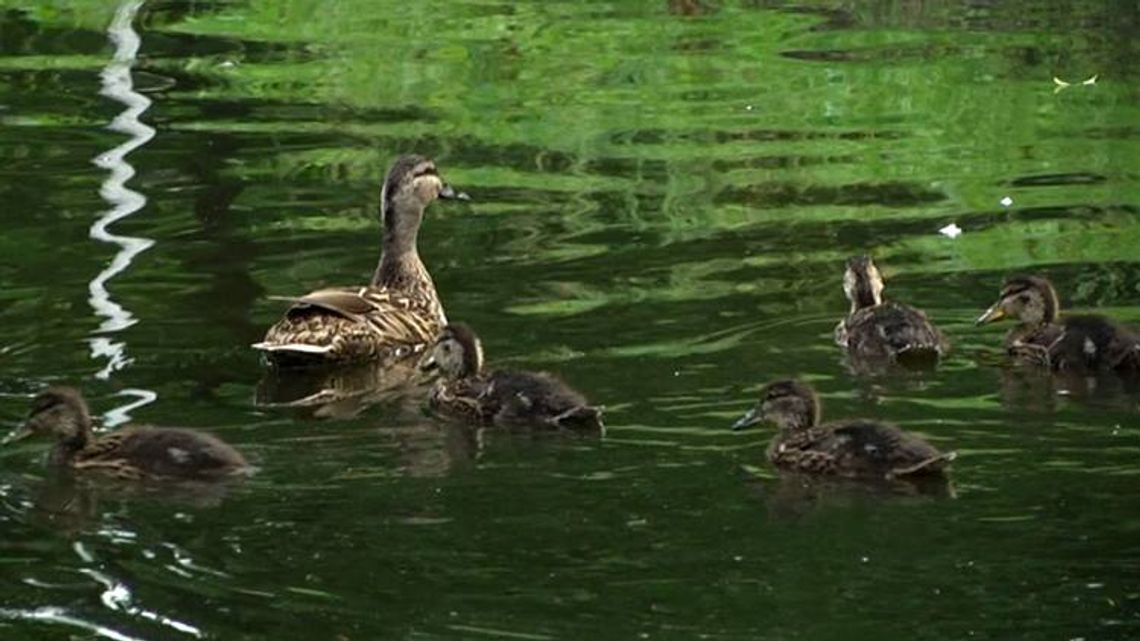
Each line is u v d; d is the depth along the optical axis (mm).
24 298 16625
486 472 13148
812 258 17547
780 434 13461
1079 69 24031
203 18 27000
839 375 14812
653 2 27750
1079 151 20875
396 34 26141
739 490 12805
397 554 11984
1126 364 14820
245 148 21125
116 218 18719
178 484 13133
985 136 21516
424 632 11125
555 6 27547
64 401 13625
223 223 18625
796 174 20219
